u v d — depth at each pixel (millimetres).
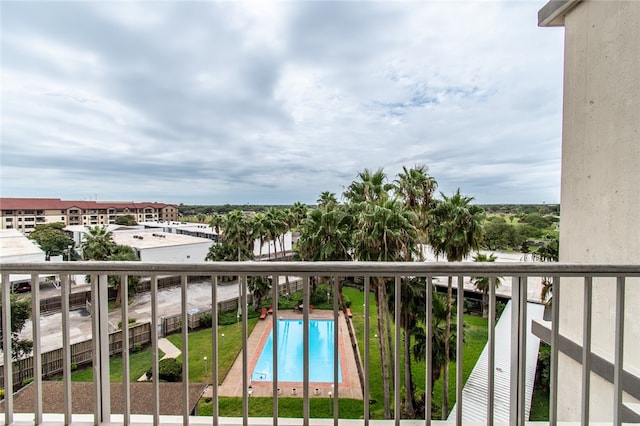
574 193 2318
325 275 1301
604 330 1993
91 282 1355
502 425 1345
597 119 2109
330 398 10266
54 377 11641
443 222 9617
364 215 8531
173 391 7805
